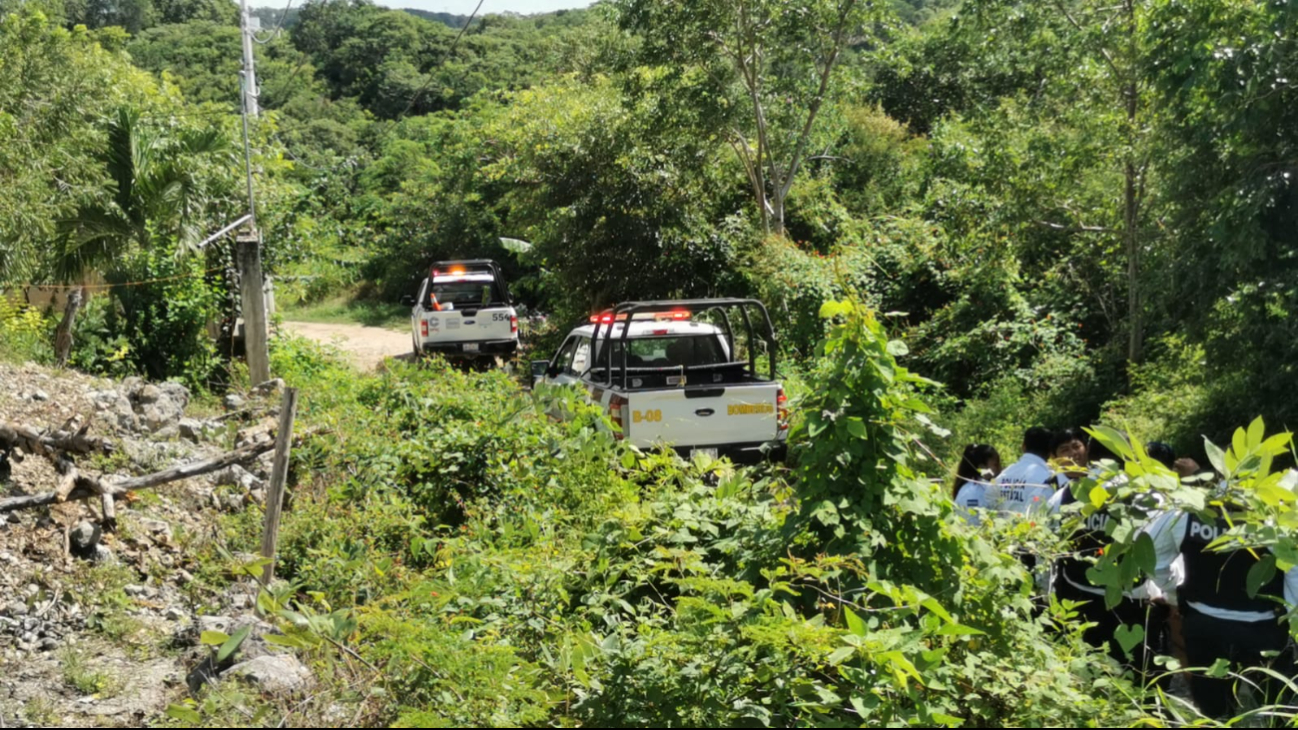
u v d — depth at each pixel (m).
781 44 20.83
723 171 22.25
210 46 57.69
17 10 15.30
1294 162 9.49
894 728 3.54
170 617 5.78
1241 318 10.20
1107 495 3.77
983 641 4.14
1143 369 12.98
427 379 10.50
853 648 3.54
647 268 21.17
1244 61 9.49
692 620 4.20
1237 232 9.69
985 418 12.66
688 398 9.73
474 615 5.00
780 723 3.84
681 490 6.73
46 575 5.79
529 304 31.03
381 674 4.11
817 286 16.69
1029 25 14.82
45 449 6.87
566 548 5.81
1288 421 9.90
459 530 7.02
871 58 21.56
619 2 20.25
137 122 14.67
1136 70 12.96
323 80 62.72
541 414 8.20
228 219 16.44
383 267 36.44
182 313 12.72
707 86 20.55
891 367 4.40
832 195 23.72
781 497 5.31
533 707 3.89
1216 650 4.81
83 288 12.59
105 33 26.92
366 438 8.07
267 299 17.91
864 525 4.29
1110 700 3.83
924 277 18.78
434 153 43.28
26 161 13.67
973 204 15.72
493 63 62.75
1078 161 14.38
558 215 21.25
